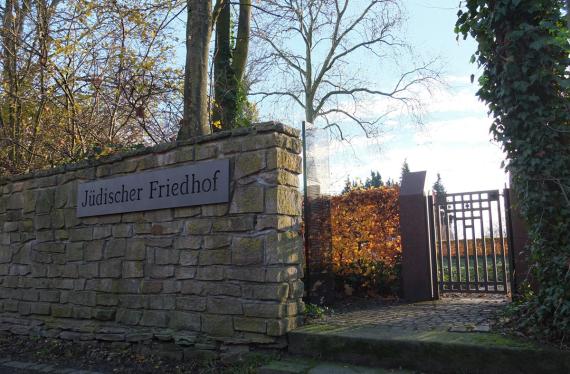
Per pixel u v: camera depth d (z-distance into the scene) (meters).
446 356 4.07
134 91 8.98
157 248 5.85
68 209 6.90
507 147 4.65
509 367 3.83
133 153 6.18
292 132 5.28
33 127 10.02
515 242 6.05
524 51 4.52
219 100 9.34
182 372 5.06
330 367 4.42
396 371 4.23
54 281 6.96
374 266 7.92
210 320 5.29
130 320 6.00
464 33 5.01
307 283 6.80
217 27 9.68
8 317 7.49
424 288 7.21
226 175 5.30
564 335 3.94
